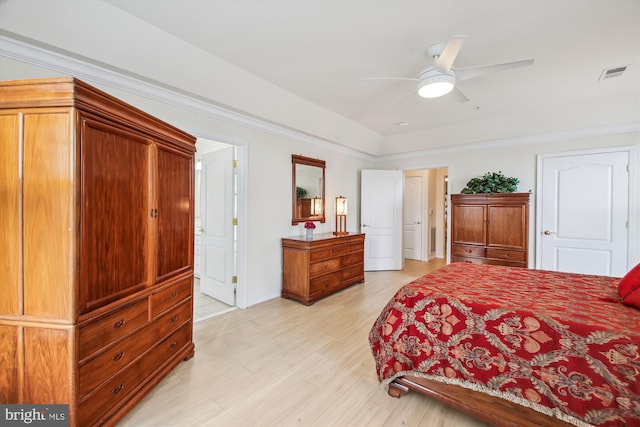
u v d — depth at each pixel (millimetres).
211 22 2025
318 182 4605
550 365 1325
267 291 3762
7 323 1313
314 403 1764
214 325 2951
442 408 1726
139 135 1699
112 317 1514
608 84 3004
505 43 2260
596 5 1822
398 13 1906
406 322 1786
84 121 1321
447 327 1641
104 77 2271
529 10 1873
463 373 1545
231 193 3508
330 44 2293
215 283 3805
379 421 1614
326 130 4277
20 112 1285
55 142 1277
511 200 3832
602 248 3701
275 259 3867
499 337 1472
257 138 3598
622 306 1538
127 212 1627
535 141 4191
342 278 4176
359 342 2590
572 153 3893
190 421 1600
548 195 4078
